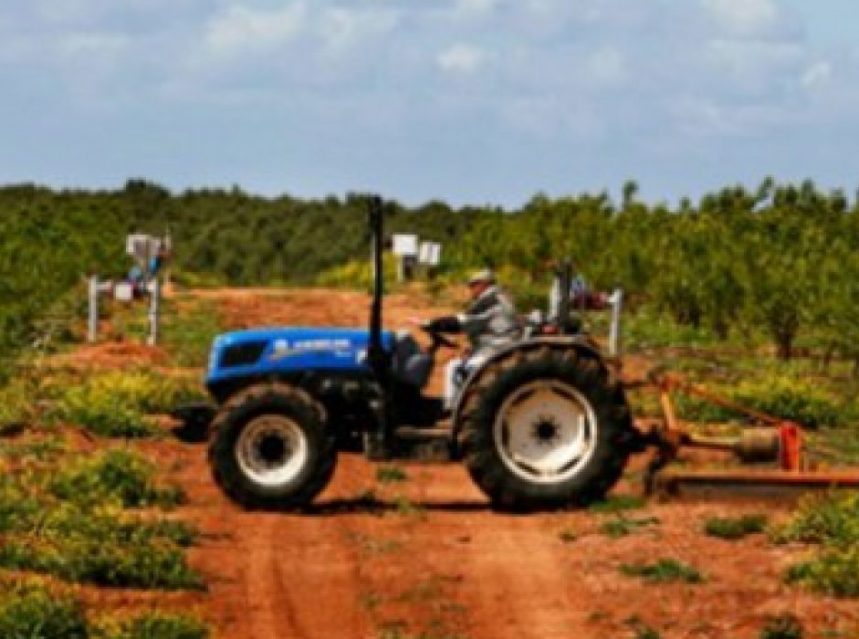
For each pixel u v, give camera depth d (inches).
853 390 1531.7
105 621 718.5
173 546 862.5
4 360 1515.7
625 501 961.5
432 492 1048.8
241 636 732.0
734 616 738.8
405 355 995.9
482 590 802.2
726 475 949.8
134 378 1379.2
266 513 971.3
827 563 778.8
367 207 990.4
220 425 969.5
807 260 1887.3
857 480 927.7
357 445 1009.5
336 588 808.3
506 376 959.0
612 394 965.2
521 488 959.6
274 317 2368.4
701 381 1539.1
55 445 1125.7
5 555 810.8
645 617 745.0
